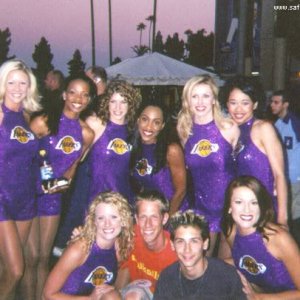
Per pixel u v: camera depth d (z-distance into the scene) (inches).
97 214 173.5
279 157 192.9
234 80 195.6
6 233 189.8
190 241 160.9
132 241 181.9
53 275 175.8
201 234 161.8
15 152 190.1
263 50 617.6
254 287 179.2
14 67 188.7
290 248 167.8
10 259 190.1
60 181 202.5
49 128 201.6
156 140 206.4
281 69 592.1
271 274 173.2
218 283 163.8
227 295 164.1
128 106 207.5
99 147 209.8
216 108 200.4
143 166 209.8
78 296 175.8
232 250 180.1
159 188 209.6
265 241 169.3
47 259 209.3
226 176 202.8
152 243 179.3
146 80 619.5
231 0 907.4
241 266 178.2
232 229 178.1
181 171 207.3
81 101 204.2
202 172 204.8
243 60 555.2
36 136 198.1
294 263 168.7
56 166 205.5
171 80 615.8
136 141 209.6
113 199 174.1
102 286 175.8
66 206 230.2
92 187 212.8
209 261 166.1
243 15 550.0
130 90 207.0
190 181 211.8
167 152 205.2
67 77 208.1
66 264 174.6
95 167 211.0
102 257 177.8
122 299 174.4
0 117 188.9
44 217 206.1
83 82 204.1
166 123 206.8
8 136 188.5
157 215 176.7
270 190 195.3
